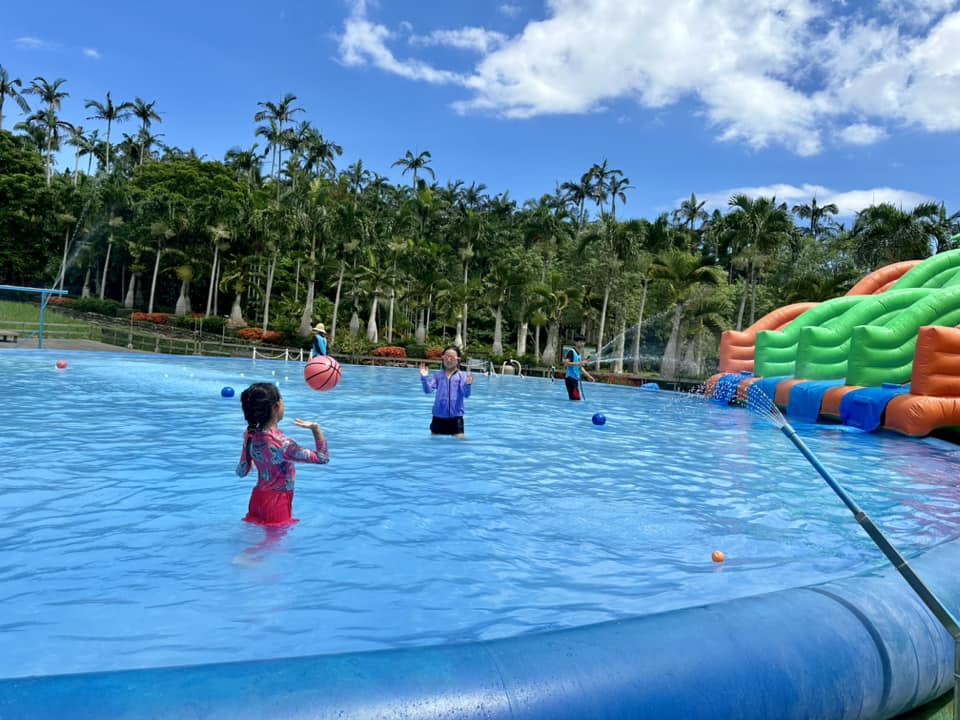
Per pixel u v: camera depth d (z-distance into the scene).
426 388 9.10
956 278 15.38
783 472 7.39
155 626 2.87
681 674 2.22
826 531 4.91
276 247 45.25
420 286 46.09
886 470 7.85
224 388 12.74
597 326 49.34
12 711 1.69
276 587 3.37
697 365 33.16
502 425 10.80
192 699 1.80
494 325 57.66
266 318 45.22
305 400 13.01
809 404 13.51
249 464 4.47
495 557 4.00
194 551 3.87
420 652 2.15
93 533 4.14
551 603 3.32
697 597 3.47
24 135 66.69
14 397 10.79
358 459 7.04
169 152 74.31
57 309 44.25
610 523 4.91
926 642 2.73
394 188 72.19
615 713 2.07
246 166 62.78
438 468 6.73
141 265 52.78
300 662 2.03
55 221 52.50
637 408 15.20
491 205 69.94
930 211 34.53
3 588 3.24
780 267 43.78
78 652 2.60
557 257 51.06
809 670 2.38
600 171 66.12
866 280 18.31
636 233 38.81
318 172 62.78
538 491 5.90
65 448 6.82
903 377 12.94
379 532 4.41
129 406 10.31
